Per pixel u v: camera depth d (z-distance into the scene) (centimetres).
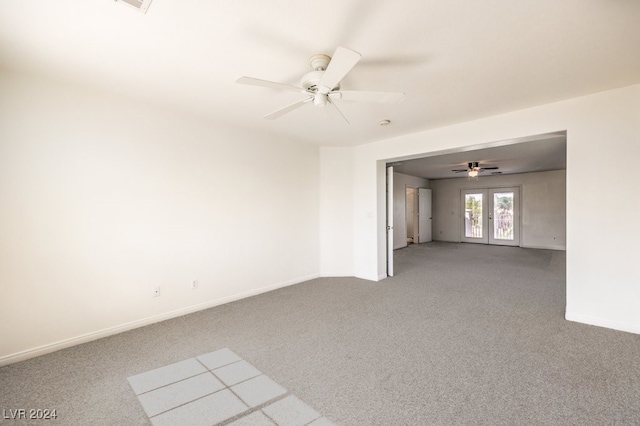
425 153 422
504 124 339
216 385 205
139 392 198
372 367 227
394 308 355
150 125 312
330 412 177
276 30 185
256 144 412
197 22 176
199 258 353
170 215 328
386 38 193
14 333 238
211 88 271
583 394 191
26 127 242
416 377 213
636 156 270
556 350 247
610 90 278
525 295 399
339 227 511
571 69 237
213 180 366
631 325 276
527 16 172
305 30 185
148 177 311
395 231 845
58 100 256
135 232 302
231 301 384
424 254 747
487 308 350
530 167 758
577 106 294
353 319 322
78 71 238
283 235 451
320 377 214
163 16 170
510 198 897
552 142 468
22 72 238
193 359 240
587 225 293
